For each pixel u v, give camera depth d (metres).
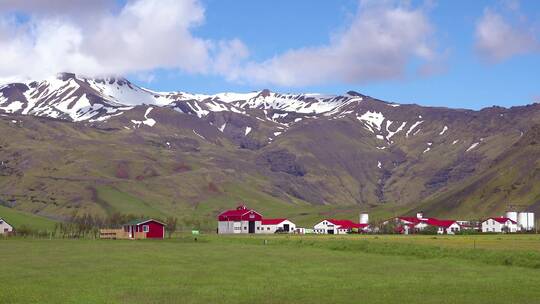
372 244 116.94
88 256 104.25
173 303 56.06
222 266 86.44
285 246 133.62
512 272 77.50
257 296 59.91
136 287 65.00
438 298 58.59
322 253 110.00
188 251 117.56
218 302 56.66
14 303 55.41
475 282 68.69
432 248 105.69
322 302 56.75
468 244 132.00
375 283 68.44
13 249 124.75
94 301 56.53
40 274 76.06
